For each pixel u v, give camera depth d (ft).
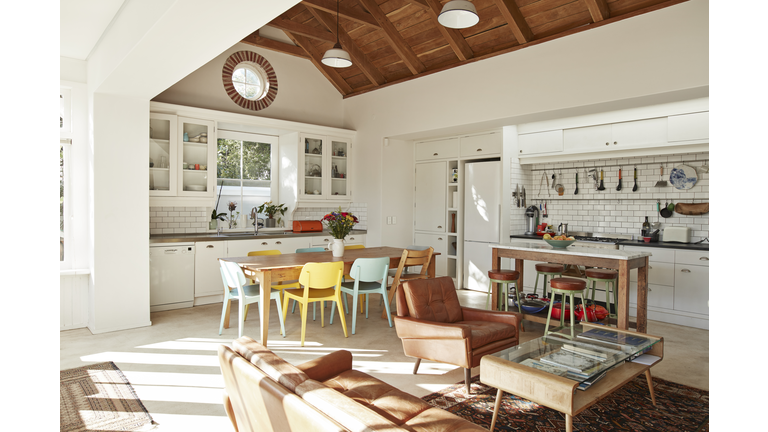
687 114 15.97
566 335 10.03
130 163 14.89
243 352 6.51
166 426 8.34
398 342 13.61
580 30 14.52
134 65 11.57
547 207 21.48
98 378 10.57
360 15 17.75
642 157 18.39
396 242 23.08
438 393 9.83
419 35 18.80
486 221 20.90
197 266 17.88
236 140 21.56
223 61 20.18
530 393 7.43
